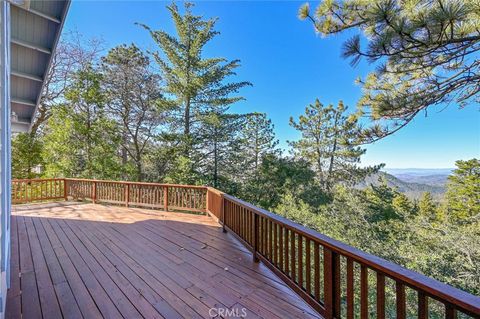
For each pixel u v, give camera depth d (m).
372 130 4.09
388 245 9.09
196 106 12.80
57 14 3.12
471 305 0.96
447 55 3.13
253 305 2.36
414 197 16.84
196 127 13.00
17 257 3.43
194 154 12.79
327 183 17.30
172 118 12.37
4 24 2.07
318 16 3.64
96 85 10.69
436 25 2.48
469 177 13.45
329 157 17.64
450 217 11.77
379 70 3.40
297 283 2.45
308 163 15.20
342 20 3.48
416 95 3.60
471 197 13.15
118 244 4.02
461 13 2.32
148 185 6.79
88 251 3.69
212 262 3.36
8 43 2.61
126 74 11.81
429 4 2.52
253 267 3.21
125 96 12.01
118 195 7.27
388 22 2.71
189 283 2.76
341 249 1.81
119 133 11.91
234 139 13.79
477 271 6.75
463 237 7.77
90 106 10.80
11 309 2.23
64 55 11.73
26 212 6.33
